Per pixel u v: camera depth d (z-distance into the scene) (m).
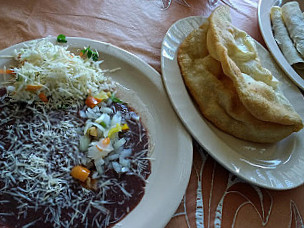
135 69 1.13
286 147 1.08
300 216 0.91
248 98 0.97
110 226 0.78
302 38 1.40
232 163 0.93
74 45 1.11
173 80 1.08
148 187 0.88
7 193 0.77
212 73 1.10
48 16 1.21
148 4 1.43
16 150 0.83
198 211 0.84
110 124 0.96
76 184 0.83
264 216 0.87
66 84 0.99
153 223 0.76
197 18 1.35
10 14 1.16
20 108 0.93
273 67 1.33
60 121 0.92
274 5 1.62
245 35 1.26
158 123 1.03
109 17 1.31
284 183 0.93
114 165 0.88
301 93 1.28
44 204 0.78
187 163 0.90
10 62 1.01
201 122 1.01
